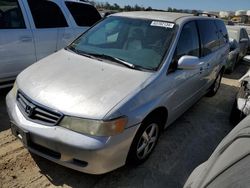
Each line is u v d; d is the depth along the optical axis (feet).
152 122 10.73
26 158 10.75
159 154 12.06
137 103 9.46
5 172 9.91
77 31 18.94
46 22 17.10
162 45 11.90
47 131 8.78
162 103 10.84
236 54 29.89
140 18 13.35
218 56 17.98
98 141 8.49
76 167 8.80
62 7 18.25
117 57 11.71
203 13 18.53
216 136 14.49
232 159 4.30
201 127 15.35
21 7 15.79
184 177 10.78
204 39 15.33
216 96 21.22
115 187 9.79
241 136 4.67
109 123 8.57
